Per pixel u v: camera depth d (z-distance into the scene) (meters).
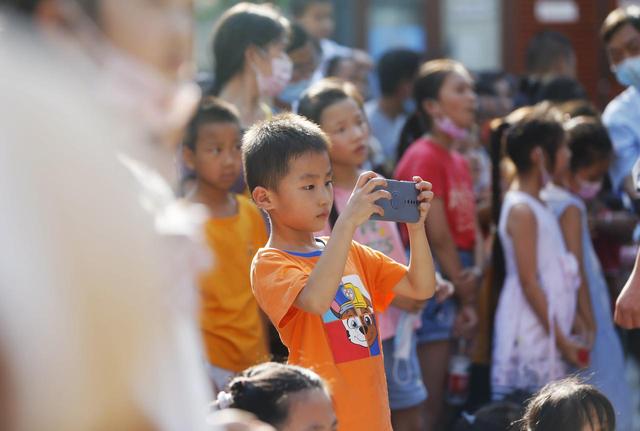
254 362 4.01
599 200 6.07
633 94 5.79
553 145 4.86
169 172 1.37
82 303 1.15
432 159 5.05
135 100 1.26
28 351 1.14
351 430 2.92
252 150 3.07
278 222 3.08
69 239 1.15
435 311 4.96
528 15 11.03
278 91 4.72
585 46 11.30
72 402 1.16
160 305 1.24
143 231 1.22
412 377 4.36
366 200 2.82
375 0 10.64
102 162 1.19
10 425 1.16
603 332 4.99
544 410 3.44
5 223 1.13
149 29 1.26
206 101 4.18
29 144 1.14
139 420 1.23
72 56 1.25
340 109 4.15
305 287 2.82
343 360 2.94
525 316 4.82
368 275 3.14
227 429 1.68
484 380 5.13
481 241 5.33
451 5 10.88
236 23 4.61
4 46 1.18
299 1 8.09
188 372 1.37
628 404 5.02
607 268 5.94
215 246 3.97
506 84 7.73
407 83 7.12
